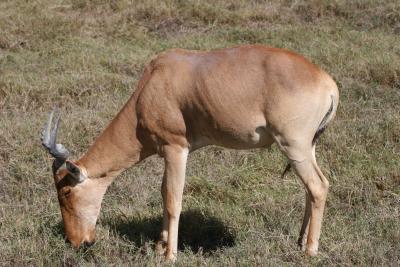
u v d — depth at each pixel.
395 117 16.16
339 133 15.65
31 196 14.02
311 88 10.62
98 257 11.86
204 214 13.14
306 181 10.95
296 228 12.41
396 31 22.95
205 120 11.06
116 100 17.72
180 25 23.88
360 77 19.03
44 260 11.73
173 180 11.38
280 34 22.25
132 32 23.06
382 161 14.64
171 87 11.03
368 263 11.15
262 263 11.09
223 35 22.67
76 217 11.76
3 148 15.31
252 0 25.73
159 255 11.78
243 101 10.77
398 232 11.91
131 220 13.02
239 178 14.28
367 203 13.19
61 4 25.44
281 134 10.76
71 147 15.49
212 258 11.61
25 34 22.62
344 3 24.48
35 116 16.91
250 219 12.81
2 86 18.39
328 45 21.06
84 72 19.33
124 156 11.65
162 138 11.29
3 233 12.42
